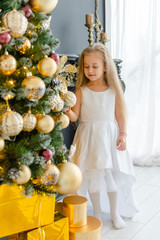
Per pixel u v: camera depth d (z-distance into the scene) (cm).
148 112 321
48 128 121
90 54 187
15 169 109
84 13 271
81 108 195
